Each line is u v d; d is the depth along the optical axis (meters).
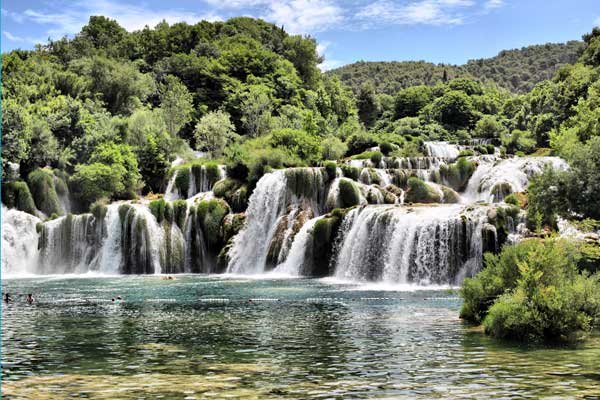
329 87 156.62
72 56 138.12
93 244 60.41
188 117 111.12
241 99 117.38
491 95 183.12
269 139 78.12
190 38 164.75
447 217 44.47
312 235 53.31
